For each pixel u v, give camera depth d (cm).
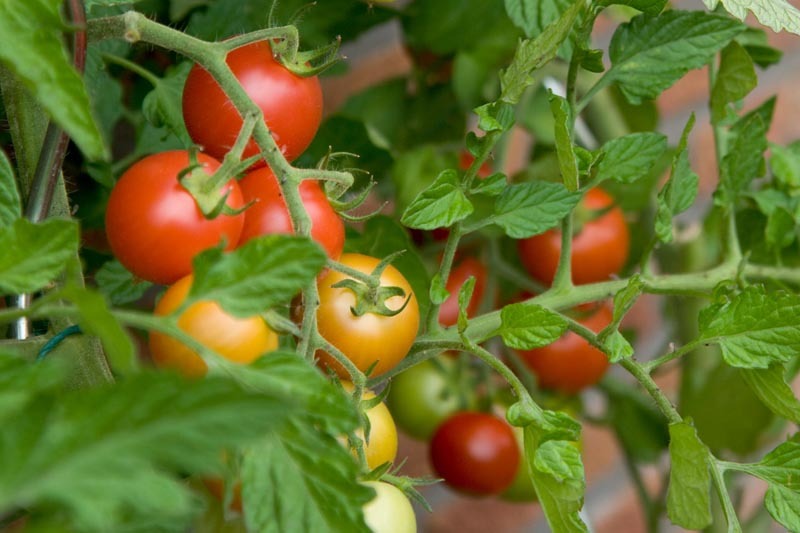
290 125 52
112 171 62
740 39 60
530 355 68
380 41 84
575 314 66
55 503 39
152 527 42
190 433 38
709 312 53
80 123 43
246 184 51
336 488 45
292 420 45
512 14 54
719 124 59
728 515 52
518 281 67
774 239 59
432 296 54
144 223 49
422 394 69
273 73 51
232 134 51
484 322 55
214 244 49
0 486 35
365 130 63
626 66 54
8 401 41
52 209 51
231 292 45
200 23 61
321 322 52
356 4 66
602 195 66
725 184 58
